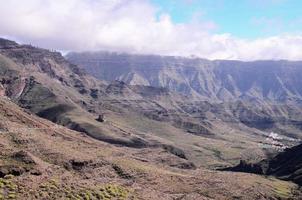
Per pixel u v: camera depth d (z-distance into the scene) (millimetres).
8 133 181125
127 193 136750
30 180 124938
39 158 162125
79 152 188000
